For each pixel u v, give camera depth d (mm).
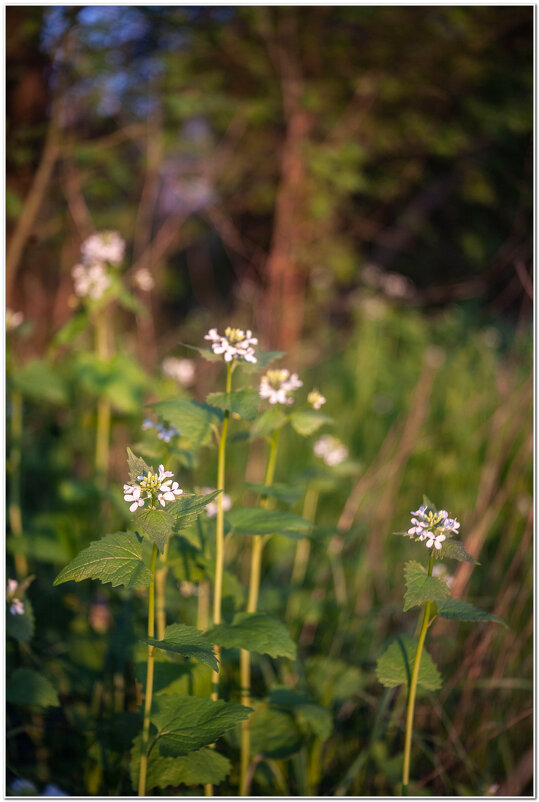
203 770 656
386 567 990
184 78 1820
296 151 2121
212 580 725
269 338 1919
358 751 789
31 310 1553
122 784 723
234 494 1010
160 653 717
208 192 2111
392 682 669
